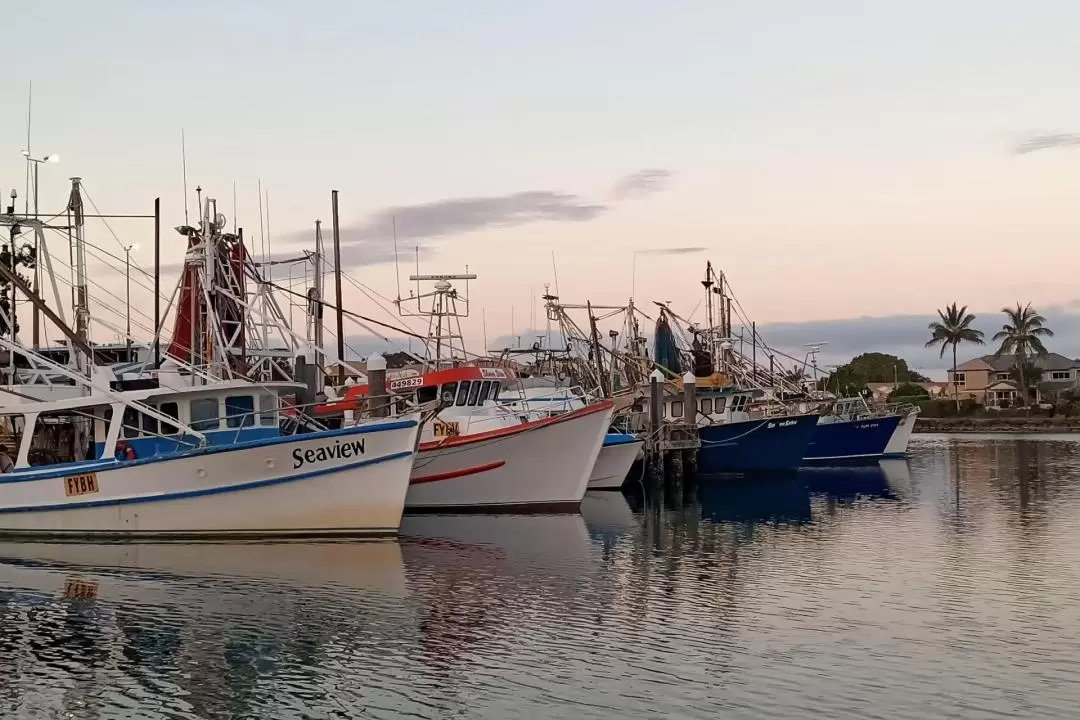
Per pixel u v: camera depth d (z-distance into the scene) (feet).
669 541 80.69
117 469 74.54
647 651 47.88
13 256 92.58
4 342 78.38
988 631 51.55
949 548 77.66
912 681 43.60
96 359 105.60
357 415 85.56
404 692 42.27
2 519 76.84
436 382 100.01
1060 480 137.59
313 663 46.06
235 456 73.56
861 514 99.81
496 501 96.89
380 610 55.42
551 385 134.31
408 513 96.84
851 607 56.85
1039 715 39.75
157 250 122.42
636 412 145.59
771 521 94.17
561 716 39.60
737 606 57.00
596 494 122.11
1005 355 428.97
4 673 44.83
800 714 39.70
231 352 91.61
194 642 49.21
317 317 116.37
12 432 84.69
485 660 46.44
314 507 75.41
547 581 63.57
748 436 144.66
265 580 62.44
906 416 190.90
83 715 40.14
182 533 74.69
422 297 106.63
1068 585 62.95
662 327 161.17
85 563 67.41
